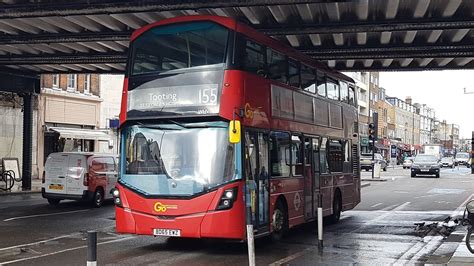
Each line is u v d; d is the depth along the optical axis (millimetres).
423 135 142250
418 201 23672
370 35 16672
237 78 9930
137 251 10719
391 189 31250
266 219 10812
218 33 10109
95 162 19984
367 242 12289
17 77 24578
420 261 9984
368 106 84750
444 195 26906
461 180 40781
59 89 34344
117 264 9328
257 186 10414
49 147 33750
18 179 28344
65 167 19719
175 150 10062
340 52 18031
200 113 9867
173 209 9812
